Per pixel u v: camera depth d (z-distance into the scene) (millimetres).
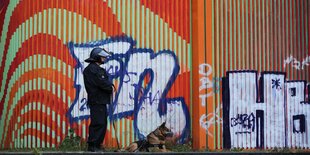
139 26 22281
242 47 22656
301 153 20859
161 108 22219
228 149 22219
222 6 22594
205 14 22406
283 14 23141
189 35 22453
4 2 23125
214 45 22406
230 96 22453
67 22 22078
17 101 22266
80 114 21875
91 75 19344
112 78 22031
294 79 23109
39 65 22031
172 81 22297
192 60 22359
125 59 22156
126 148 20875
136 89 22141
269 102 22828
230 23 22609
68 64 21969
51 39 22062
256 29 22828
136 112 22078
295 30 23188
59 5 22125
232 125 22422
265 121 22766
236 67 22562
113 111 21969
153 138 20578
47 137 21797
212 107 22266
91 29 22094
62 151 19938
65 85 21922
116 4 22250
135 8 22344
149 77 22219
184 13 22500
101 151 19297
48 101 21891
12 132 22297
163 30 22375
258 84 22734
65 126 21828
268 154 20359
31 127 21922
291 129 23031
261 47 22844
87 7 22141
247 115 22594
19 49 22391
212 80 22328
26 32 22297
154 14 22391
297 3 23281
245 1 22812
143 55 22250
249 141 22562
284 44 23062
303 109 23156
